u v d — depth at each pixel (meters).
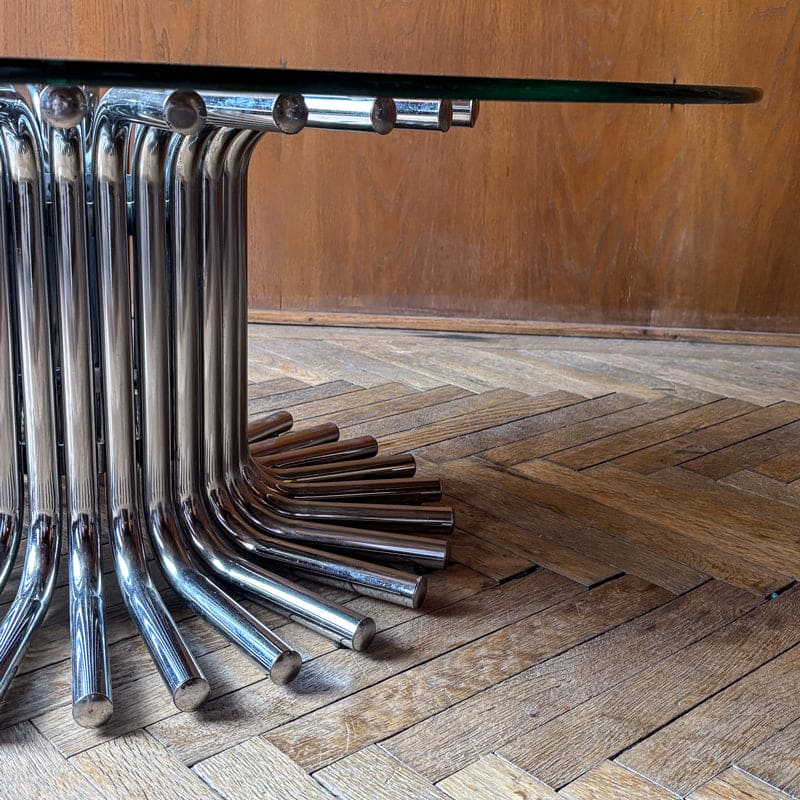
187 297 1.15
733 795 0.90
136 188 1.09
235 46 2.30
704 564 1.34
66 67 0.67
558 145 2.33
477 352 2.35
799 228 2.32
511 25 2.25
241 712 0.99
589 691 1.05
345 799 0.88
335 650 1.11
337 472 1.55
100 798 0.87
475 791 0.90
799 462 1.74
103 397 1.15
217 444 1.25
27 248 1.07
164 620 1.07
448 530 1.39
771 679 1.08
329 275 2.48
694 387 2.15
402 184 2.39
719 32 2.21
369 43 2.29
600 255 2.41
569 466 1.68
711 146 2.29
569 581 1.28
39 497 1.16
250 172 2.41
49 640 1.11
